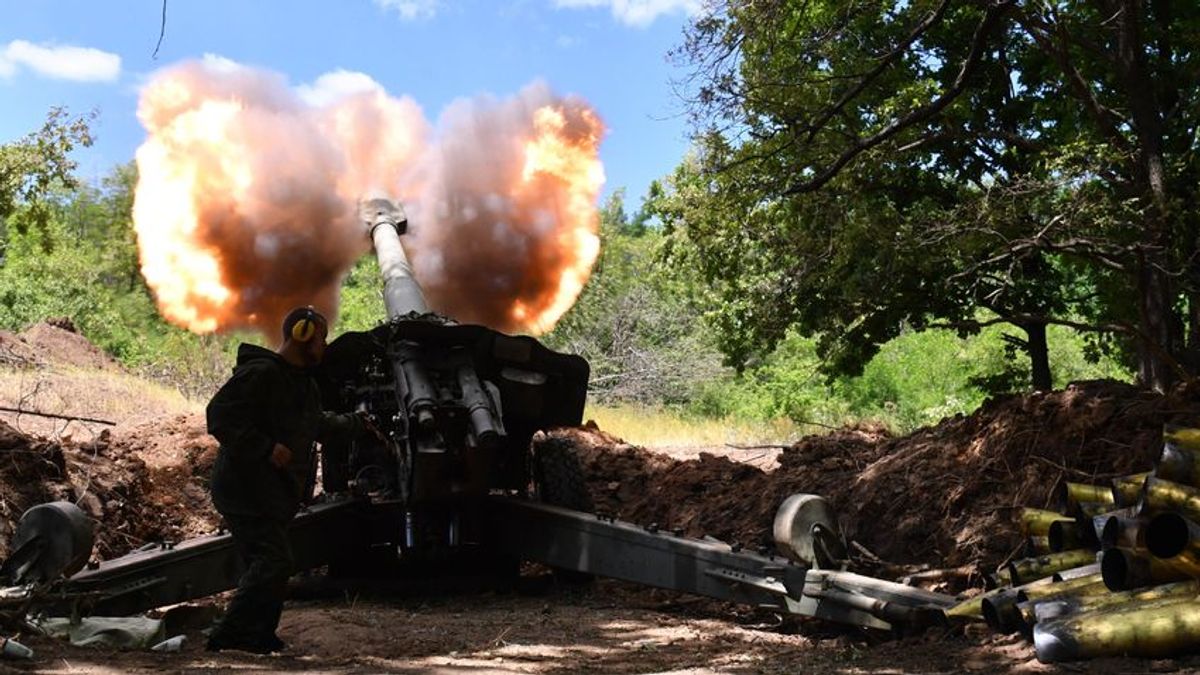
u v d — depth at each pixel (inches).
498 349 371.2
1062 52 556.1
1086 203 522.0
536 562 398.3
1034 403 340.2
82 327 1400.1
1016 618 236.7
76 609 270.4
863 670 231.5
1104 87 640.4
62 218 1763.0
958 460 350.9
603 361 1236.5
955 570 303.9
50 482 393.7
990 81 673.6
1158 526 218.4
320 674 223.9
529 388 373.7
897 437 418.0
